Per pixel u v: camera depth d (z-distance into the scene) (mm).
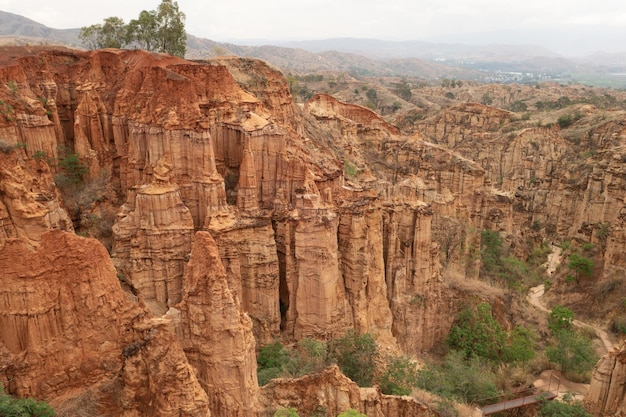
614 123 103438
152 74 37031
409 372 37000
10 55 39188
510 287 63000
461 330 48281
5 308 20859
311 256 36594
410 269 45750
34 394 21016
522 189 103938
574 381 43719
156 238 33281
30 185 30641
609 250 61750
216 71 40469
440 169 77438
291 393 29812
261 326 36250
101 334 22312
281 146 37594
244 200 36594
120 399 21828
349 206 40125
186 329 25422
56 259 21344
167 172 33938
